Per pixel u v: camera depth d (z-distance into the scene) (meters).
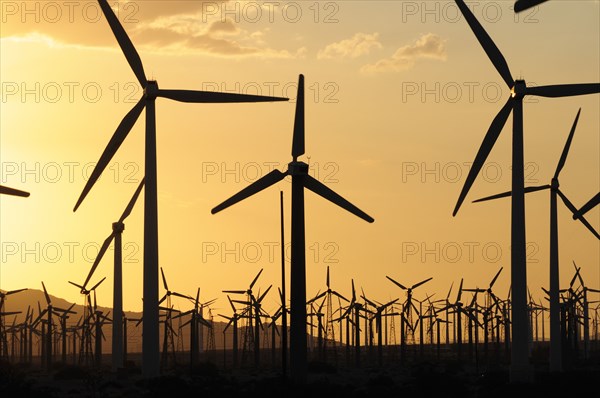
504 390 196.12
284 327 186.25
